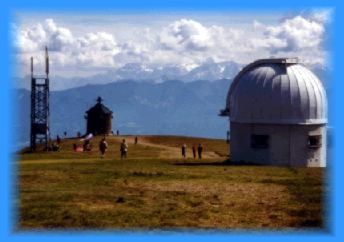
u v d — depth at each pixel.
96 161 66.19
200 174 50.50
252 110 64.06
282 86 63.66
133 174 49.81
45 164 59.62
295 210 34.66
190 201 37.06
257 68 65.75
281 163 63.66
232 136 66.38
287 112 63.50
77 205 35.09
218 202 36.97
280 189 41.72
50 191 39.75
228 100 68.31
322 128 65.44
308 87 64.19
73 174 49.50
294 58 65.44
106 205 35.44
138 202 36.38
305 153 64.31
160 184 44.00
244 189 41.78
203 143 108.56
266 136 63.91
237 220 32.56
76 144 101.44
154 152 90.88
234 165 61.72
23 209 33.72
